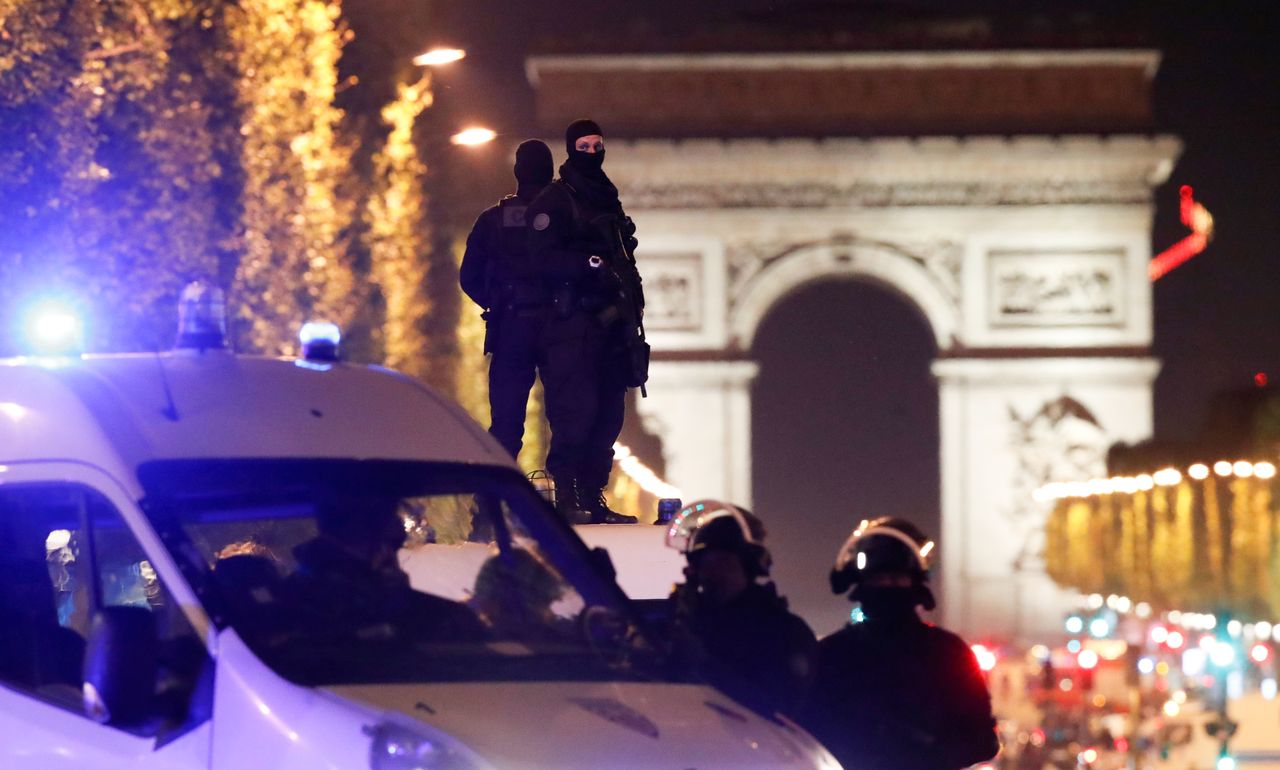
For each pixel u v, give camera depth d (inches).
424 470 1680.6
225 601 1521.9
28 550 1691.7
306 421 1681.8
